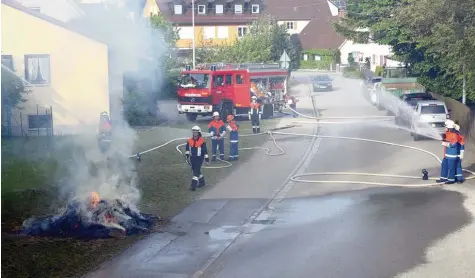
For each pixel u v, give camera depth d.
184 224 12.52
